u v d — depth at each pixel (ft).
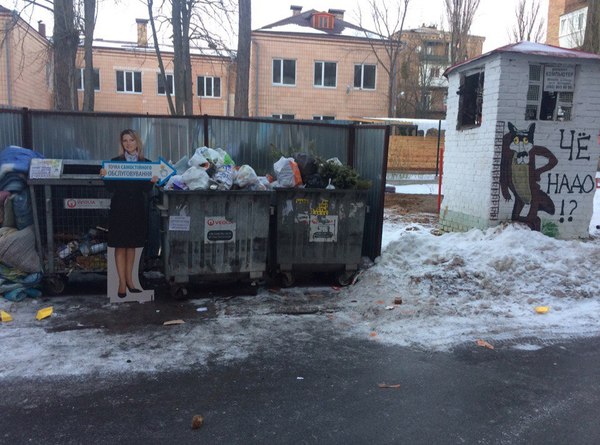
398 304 19.70
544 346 16.46
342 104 102.58
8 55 71.51
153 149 23.34
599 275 22.40
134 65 106.83
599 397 13.14
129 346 15.72
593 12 50.34
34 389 12.96
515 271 22.20
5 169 19.02
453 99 30.60
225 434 11.16
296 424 11.63
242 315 18.76
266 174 24.91
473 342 16.70
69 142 22.22
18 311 18.37
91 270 19.97
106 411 12.01
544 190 27.35
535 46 27.76
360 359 15.28
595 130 27.48
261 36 97.45
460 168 29.73
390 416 12.05
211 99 110.52
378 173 24.09
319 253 21.79
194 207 19.51
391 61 99.25
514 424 11.77
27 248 19.13
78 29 44.65
